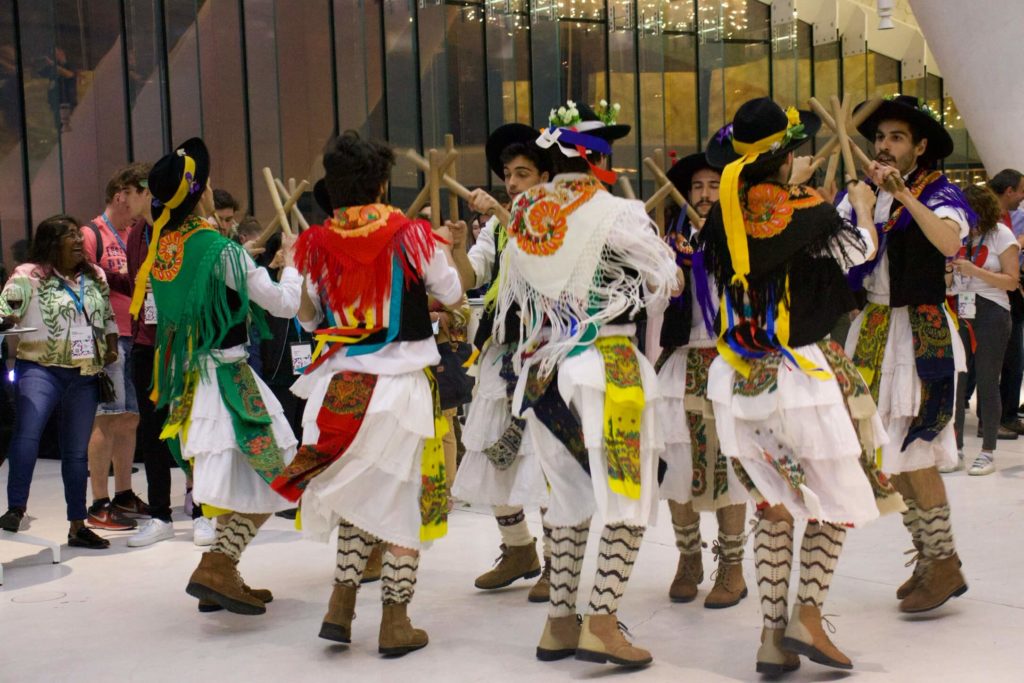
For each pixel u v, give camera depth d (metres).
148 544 5.19
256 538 5.28
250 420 3.84
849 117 3.59
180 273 3.84
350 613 3.54
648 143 12.15
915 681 3.07
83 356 5.11
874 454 3.22
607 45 11.85
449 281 3.56
